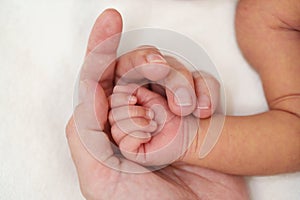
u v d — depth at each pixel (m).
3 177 0.35
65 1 0.38
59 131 0.36
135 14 0.38
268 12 0.37
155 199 0.32
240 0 0.38
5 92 0.36
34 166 0.35
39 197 0.35
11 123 0.36
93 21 0.38
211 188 0.35
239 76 0.38
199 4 0.39
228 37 0.39
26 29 0.38
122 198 0.32
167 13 0.39
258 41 0.37
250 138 0.35
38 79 0.37
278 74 0.36
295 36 0.37
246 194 0.36
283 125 0.35
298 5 0.36
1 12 0.38
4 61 0.37
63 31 0.38
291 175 0.37
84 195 0.33
